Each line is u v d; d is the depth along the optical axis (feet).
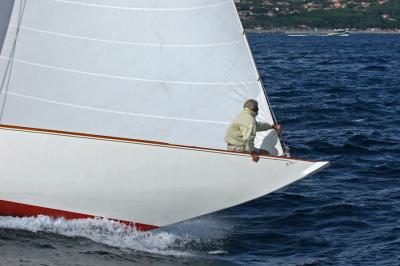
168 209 76.84
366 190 99.14
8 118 77.00
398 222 85.15
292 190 98.17
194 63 78.28
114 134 77.61
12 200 75.92
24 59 77.05
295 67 317.22
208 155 74.95
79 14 77.92
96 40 77.87
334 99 192.24
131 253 72.54
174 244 76.18
